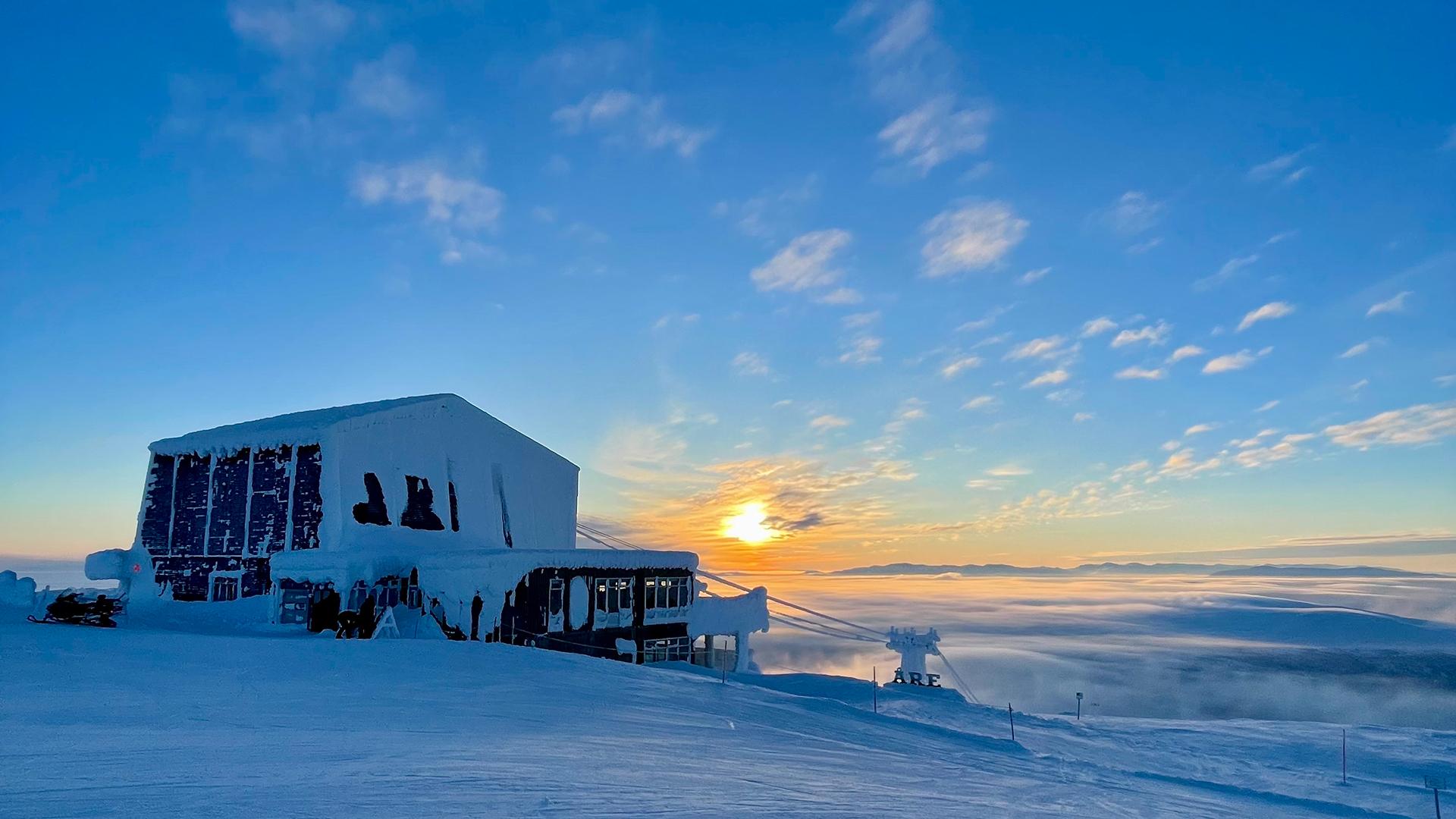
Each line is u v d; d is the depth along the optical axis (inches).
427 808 320.8
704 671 1382.9
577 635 1374.3
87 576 1507.1
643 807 356.8
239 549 1421.0
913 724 897.5
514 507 1734.7
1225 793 766.5
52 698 573.0
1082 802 572.1
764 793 425.7
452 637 1211.9
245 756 409.4
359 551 1299.2
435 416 1578.5
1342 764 997.8
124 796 316.2
